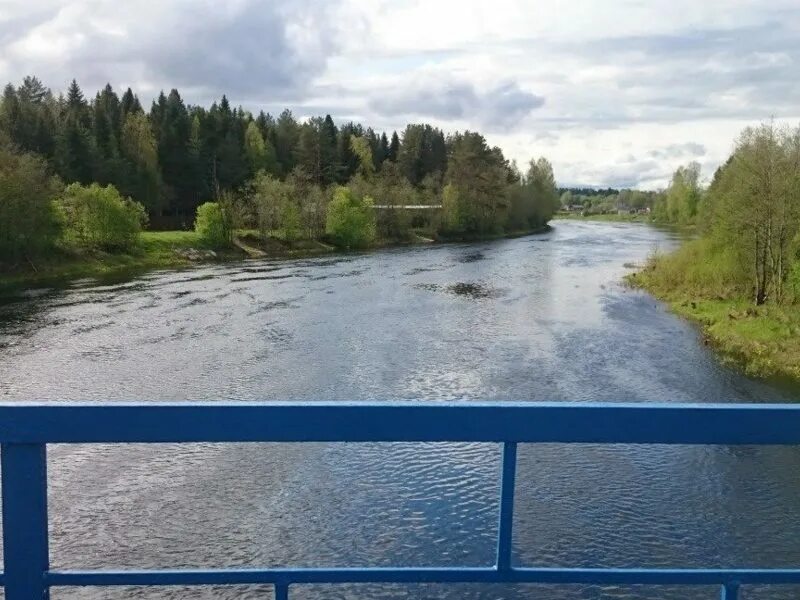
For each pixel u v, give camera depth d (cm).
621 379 1891
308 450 1359
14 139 6806
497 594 920
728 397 1744
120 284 3738
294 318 2752
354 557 995
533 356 2145
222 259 5259
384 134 12444
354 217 6397
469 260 5247
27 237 4050
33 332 2444
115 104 10306
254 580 221
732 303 2969
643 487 1205
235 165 8294
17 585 207
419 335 2453
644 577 226
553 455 1327
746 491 1194
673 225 11719
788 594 919
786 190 2859
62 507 1134
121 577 214
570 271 4509
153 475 1254
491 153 9688
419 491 1189
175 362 2042
